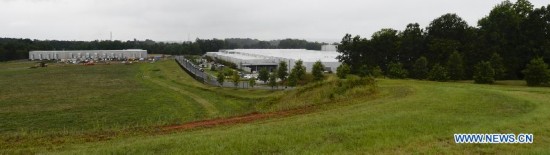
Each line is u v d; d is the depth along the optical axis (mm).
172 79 87688
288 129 15680
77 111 46375
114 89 69625
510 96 24891
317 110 23391
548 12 63938
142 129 18922
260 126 17047
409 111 19281
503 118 17203
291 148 12773
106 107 49594
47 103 52844
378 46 81625
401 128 15016
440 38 76188
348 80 37969
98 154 13039
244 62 125875
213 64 144125
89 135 17578
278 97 43219
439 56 73625
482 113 18594
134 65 136750
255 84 77375
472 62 68875
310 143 13242
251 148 12859
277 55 146250
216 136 14945
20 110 46938
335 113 20562
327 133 14438
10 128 36188
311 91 38906
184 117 40906
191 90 68062
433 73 62844
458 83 54531
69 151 13883
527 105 21125
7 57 176250
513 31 65812
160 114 44219
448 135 13805
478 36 72250
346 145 12844
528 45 64188
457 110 19453
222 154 12367
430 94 26906
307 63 103500
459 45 73062
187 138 14773
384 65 81000
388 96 28312
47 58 184750
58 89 69375
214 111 46094
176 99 57156
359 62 82125
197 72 105688
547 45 61625
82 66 131875
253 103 49594
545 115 17609
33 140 16547
